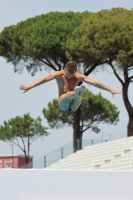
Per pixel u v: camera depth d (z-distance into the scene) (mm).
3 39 92500
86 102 94000
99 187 30156
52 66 88250
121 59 78562
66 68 28594
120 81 82062
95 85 28422
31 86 28094
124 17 82688
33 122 110875
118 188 30203
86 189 30078
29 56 91438
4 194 29719
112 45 79812
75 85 29000
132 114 81188
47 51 86562
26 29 89188
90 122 94438
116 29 80312
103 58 80938
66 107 29281
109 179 30203
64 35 86000
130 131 80500
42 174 29969
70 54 83938
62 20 89250
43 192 29891
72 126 96062
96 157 74625
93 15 84938
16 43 91000
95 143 76750
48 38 85375
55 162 74438
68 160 75062
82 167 75062
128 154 69312
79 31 83188
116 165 70625
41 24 88312
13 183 29812
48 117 96688
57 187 29984
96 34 80312
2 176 29812
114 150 73250
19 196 29750
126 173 30297
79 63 85875
